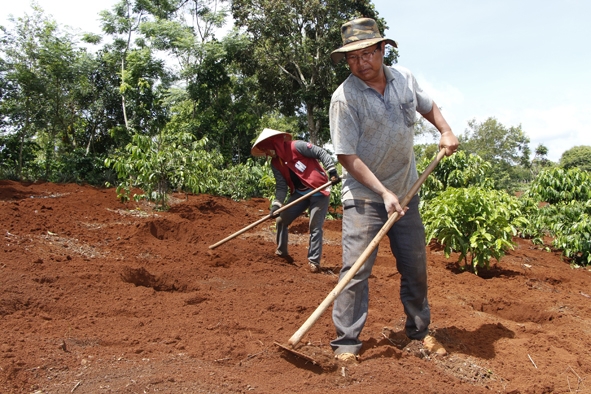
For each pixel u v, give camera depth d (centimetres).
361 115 345
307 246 822
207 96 2580
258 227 947
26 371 279
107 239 664
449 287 587
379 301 500
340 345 344
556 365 364
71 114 2378
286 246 679
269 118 3469
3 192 1091
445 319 456
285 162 648
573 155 4419
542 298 572
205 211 1055
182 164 1064
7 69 2067
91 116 2469
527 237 1122
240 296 470
